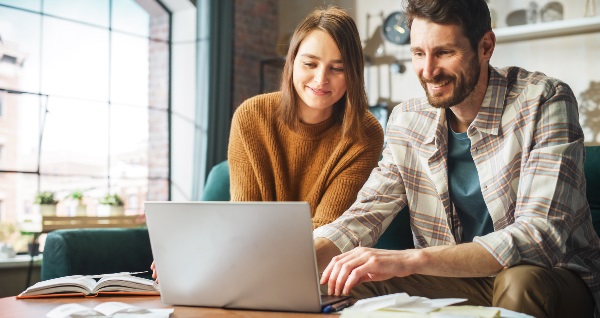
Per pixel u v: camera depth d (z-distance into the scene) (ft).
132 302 5.10
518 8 17.98
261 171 7.66
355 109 7.21
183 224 4.66
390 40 19.53
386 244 8.52
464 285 6.19
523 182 5.48
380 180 6.61
